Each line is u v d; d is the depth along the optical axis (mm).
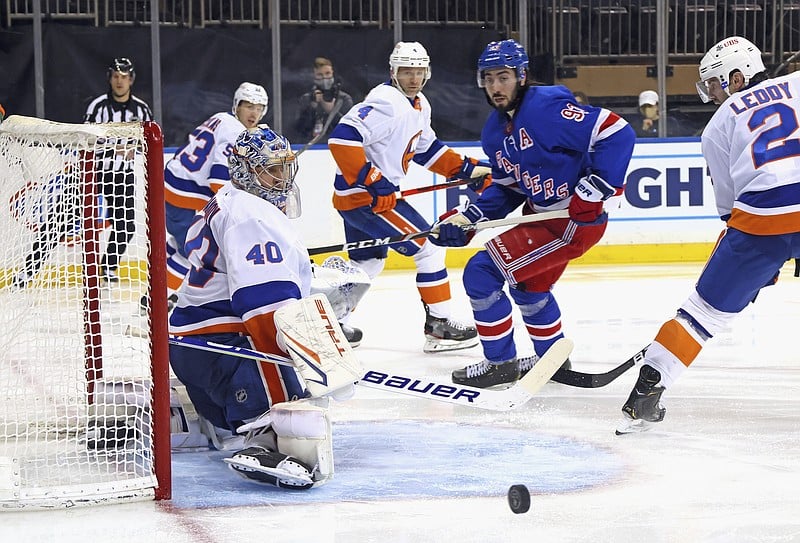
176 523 5391
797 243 6891
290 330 5949
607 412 8023
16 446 6434
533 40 19969
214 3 19219
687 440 7109
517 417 7898
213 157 12039
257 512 5574
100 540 5133
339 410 8242
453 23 19891
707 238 19422
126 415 6344
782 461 6543
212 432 6906
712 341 11180
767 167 6855
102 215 6992
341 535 5172
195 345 6172
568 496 5820
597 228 8547
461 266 19047
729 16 20078
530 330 9078
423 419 7887
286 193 6340
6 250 6574
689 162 19281
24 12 18875
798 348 10695
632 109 20125
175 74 19312
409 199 18562
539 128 8242
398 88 11289
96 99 17859
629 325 12273
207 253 6406
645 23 19906
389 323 12914
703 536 5102
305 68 19531
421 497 5828
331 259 9875
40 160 6406
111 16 19031
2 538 5176
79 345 7160
